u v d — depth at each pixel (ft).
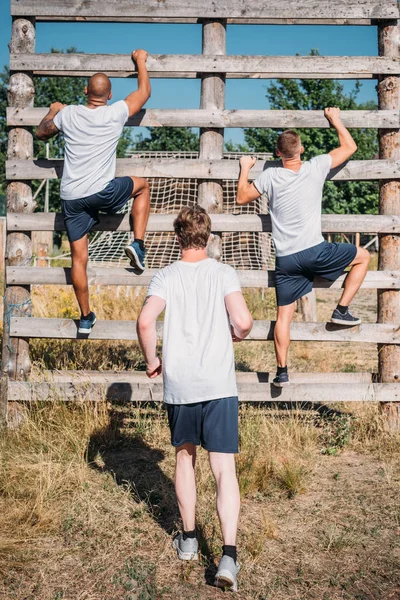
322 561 12.71
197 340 11.44
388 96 19.69
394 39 19.65
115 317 38.27
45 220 19.47
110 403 21.44
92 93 16.83
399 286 19.63
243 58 19.24
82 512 14.40
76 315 32.63
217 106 19.48
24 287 19.79
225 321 11.64
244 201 17.70
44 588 11.53
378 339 19.71
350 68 19.45
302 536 13.66
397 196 19.63
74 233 17.48
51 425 18.30
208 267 11.84
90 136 16.70
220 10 19.16
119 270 19.04
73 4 19.10
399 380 19.99
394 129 19.63
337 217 19.56
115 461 17.51
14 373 19.69
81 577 11.95
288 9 19.20
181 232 12.06
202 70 19.17
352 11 19.22
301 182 17.07
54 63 19.16
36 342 26.27
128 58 19.04
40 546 13.01
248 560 12.58
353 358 31.81
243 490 15.52
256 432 18.47
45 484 15.05
